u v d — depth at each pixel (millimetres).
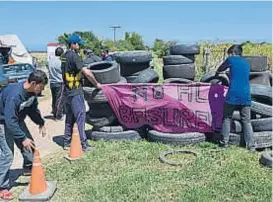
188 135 7816
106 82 8234
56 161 7141
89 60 13719
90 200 5316
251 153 7191
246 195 5359
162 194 5449
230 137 7609
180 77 10359
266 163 6477
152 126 8242
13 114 5301
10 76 17578
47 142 8641
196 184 5777
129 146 7793
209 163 6613
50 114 12219
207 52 22406
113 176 6219
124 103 8148
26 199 5430
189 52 10328
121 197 5348
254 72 8766
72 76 7520
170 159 6973
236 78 7250
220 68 7605
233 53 7441
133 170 6453
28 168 6461
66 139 7984
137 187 5645
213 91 7832
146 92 8117
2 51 23859
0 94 5480
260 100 7879
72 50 7695
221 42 27641
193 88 7910
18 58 30641
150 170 6434
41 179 5586
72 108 7578
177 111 8023
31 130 9828
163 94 8039
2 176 5520
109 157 7156
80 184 5953
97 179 6117
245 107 7328
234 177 5973
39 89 5438
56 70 10984
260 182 5746
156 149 7551
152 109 8125
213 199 5223
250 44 27891
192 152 7277
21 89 5336
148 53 9133
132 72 9125
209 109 7871
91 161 6973
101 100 8094
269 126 7508
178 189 5605
